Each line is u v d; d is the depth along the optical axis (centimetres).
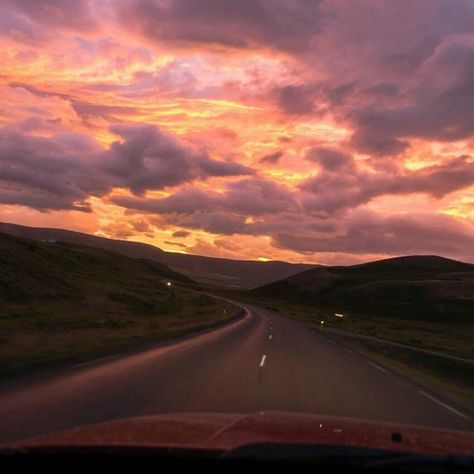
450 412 1173
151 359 1831
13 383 1226
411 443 494
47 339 2195
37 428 815
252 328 4069
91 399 1075
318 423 582
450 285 13550
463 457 445
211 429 525
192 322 4250
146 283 10588
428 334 7025
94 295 5831
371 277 19562
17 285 4672
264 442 459
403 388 1510
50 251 9338
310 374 1673
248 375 1559
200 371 1590
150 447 435
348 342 3525
